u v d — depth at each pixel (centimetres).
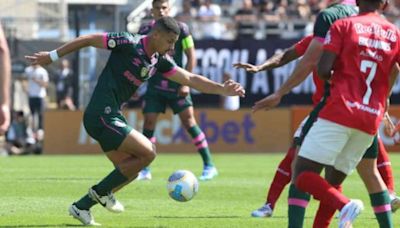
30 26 7825
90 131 2638
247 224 2750
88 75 7412
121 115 2639
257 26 8075
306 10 8369
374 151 2298
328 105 2131
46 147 7019
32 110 7344
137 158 2630
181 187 2767
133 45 2578
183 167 5116
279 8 8350
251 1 8356
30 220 2784
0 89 1742
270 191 2944
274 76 7188
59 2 7831
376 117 2128
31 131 7319
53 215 2930
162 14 3838
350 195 3622
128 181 2647
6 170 4781
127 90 2627
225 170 4906
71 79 7412
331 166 2302
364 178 2322
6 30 7488
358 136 2141
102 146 2652
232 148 6906
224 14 8838
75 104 7394
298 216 2244
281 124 6894
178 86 4262
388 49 2153
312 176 2141
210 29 7969
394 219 2905
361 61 2133
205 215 2980
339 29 2144
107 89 2608
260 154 6694
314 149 2136
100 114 2603
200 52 7231
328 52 2133
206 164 4347
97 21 7744
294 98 7219
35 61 2583
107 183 2627
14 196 3491
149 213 3025
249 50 7200
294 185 2247
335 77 2152
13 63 7425
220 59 7231
